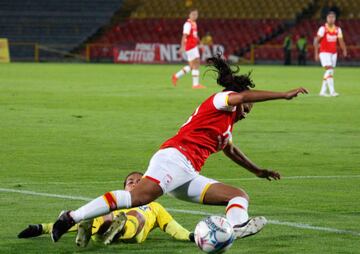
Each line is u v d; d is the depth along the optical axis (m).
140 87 70.38
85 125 41.53
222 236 15.40
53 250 16.95
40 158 30.80
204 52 120.06
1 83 73.50
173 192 16.78
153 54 122.75
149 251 16.92
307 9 130.00
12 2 129.00
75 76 86.12
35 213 20.72
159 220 18.00
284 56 122.50
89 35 128.62
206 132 16.56
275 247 17.42
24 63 118.19
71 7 130.25
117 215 17.06
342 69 110.62
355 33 124.31
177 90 67.31
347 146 35.16
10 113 46.88
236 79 17.03
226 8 131.88
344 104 55.88
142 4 133.50
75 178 26.50
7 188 24.47
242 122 44.00
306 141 36.59
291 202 22.77
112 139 36.38
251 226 15.87
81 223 16.34
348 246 17.58
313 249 17.28
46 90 65.38
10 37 126.88
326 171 28.61
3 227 19.09
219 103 16.44
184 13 131.75
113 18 131.00
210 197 16.55
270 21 128.38
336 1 128.75
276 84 75.44
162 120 44.19
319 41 64.00
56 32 128.25
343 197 23.66
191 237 17.73
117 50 123.50
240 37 127.19
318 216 20.84
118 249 17.06
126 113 47.75
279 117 46.91
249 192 24.33
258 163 30.25
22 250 16.94
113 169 28.44
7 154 31.77
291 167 29.42
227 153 17.59
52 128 40.16
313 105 54.94
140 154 32.06
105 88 68.50
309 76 90.06
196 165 16.53
